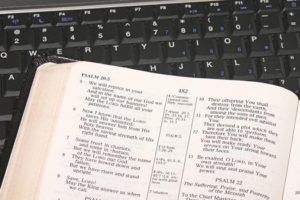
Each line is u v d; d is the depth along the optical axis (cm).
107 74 40
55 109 39
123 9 47
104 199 37
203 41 46
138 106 40
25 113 39
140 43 46
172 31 46
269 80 45
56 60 42
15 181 37
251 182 37
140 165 38
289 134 39
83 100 39
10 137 40
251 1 48
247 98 40
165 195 38
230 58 46
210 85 41
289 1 47
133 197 37
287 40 46
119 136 39
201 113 40
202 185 38
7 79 44
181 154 39
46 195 36
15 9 47
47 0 47
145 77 41
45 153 38
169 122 40
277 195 37
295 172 38
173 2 47
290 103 39
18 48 46
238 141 38
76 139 38
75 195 37
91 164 38
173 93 41
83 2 47
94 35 46
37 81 40
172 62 45
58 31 46
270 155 38
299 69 45
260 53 46
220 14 47
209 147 39
